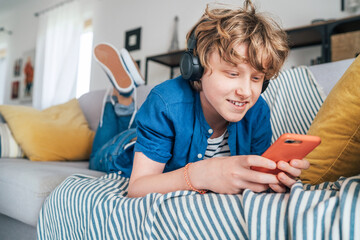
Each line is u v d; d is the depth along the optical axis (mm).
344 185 353
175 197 497
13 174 1018
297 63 2658
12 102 5289
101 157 1143
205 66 526
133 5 3984
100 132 1390
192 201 468
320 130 594
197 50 540
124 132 1177
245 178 443
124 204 572
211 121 683
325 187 514
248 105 527
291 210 357
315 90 977
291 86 1036
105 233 582
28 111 1534
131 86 1385
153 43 3730
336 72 990
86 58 4371
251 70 494
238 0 1913
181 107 643
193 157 675
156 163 628
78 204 683
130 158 892
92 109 1814
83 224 645
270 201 388
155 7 3766
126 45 3975
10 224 1088
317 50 2568
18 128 1429
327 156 588
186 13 3486
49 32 4586
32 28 5109
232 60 477
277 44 509
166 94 642
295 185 400
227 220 420
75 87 4141
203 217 443
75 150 1500
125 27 4023
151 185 572
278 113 1026
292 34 2371
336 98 574
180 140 646
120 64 1400
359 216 315
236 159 463
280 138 390
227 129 694
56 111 1697
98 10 4305
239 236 407
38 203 897
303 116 967
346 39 2092
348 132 552
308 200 362
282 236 357
